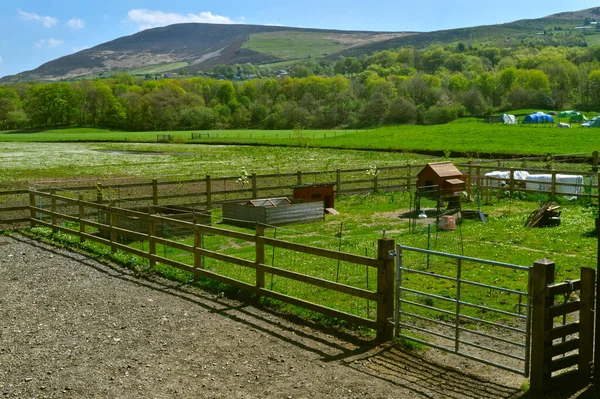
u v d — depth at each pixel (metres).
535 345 7.07
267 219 21.08
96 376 7.77
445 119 144.88
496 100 177.25
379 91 165.88
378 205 26.34
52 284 12.71
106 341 9.09
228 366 8.08
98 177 40.91
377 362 8.23
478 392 7.22
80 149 75.94
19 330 9.68
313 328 9.73
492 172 30.20
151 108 173.88
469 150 56.88
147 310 10.71
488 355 8.59
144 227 18.69
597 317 7.04
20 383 7.56
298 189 24.30
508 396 7.07
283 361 8.27
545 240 17.41
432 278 13.09
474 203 26.56
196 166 48.72
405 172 40.31
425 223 21.47
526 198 27.25
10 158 60.00
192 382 7.55
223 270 14.15
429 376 7.75
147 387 7.41
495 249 16.27
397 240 17.98
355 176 38.50
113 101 176.00
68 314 10.52
